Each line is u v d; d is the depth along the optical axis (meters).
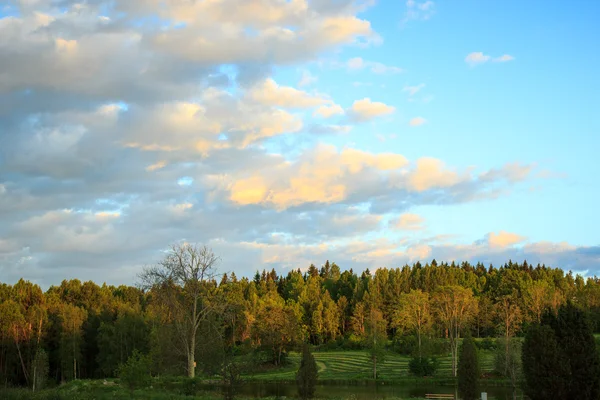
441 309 102.38
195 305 55.78
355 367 104.75
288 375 94.88
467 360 51.94
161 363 66.56
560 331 31.81
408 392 67.31
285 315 115.31
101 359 100.56
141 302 141.62
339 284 192.62
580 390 30.56
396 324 124.00
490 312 125.56
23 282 124.62
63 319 101.12
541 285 134.25
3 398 40.16
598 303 122.81
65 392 44.81
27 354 99.12
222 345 57.91
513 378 65.62
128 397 41.78
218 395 47.56
